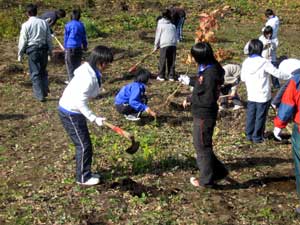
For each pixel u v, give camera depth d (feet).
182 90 44.27
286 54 57.06
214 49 57.21
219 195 27.89
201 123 27.09
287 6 87.10
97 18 73.31
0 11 71.97
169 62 46.57
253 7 85.25
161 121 37.40
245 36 66.18
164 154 31.94
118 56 54.29
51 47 41.55
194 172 30.12
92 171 29.99
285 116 24.99
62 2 80.43
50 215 26.43
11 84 45.37
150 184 28.84
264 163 31.19
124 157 31.63
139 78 37.27
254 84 32.91
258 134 33.76
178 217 26.14
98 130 35.78
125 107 37.01
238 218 26.07
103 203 27.25
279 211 26.58
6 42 59.26
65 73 48.65
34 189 28.71
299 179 25.25
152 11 79.41
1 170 30.91
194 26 71.92
